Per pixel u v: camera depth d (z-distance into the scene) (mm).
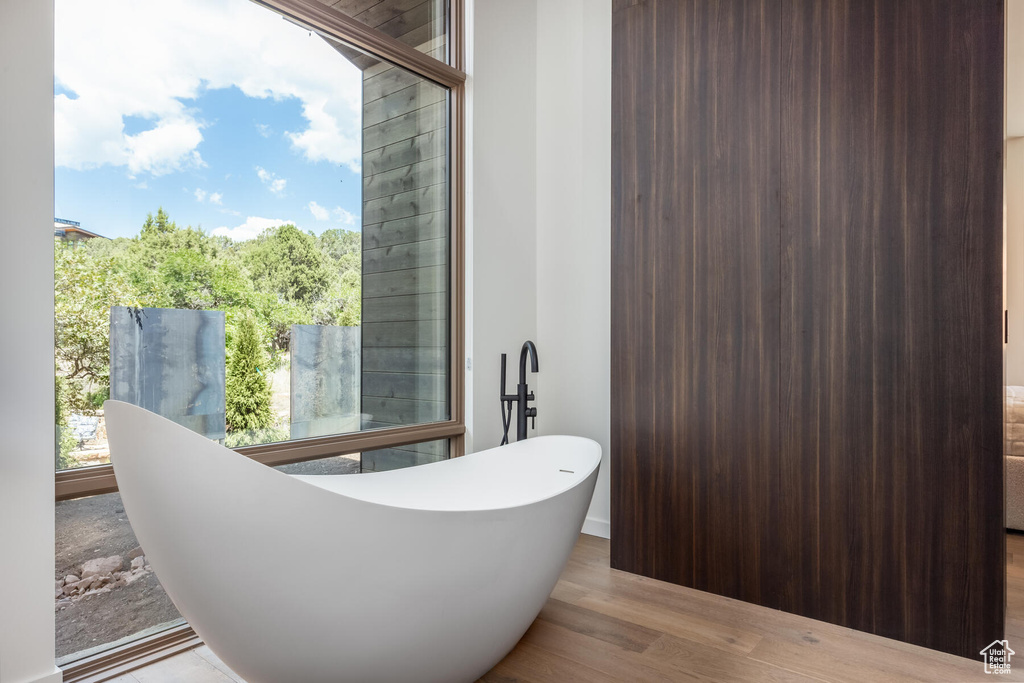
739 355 2215
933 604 1873
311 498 1240
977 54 1803
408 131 2602
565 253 2998
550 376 3051
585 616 2076
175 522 1232
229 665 1404
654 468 2402
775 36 2141
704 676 1715
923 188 1885
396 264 2557
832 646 1891
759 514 2174
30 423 1552
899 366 1925
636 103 2455
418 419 2645
